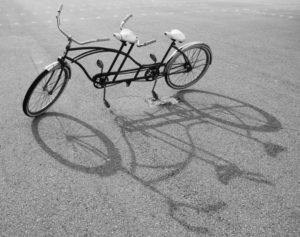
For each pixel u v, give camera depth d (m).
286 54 5.92
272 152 3.10
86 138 3.24
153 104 3.91
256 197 2.57
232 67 5.18
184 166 2.90
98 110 3.75
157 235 2.24
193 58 4.31
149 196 2.56
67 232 2.26
